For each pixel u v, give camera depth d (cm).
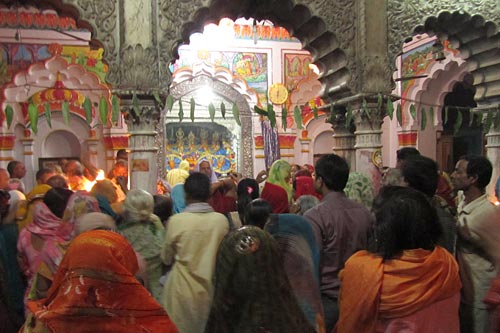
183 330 214
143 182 396
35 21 757
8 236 260
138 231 236
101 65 794
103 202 273
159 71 400
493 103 532
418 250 140
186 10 407
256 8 450
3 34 740
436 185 209
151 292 231
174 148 906
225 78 886
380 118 456
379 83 449
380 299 138
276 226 188
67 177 518
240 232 156
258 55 898
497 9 479
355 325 142
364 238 217
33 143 783
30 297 202
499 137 522
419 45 774
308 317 173
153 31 394
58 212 236
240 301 149
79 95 798
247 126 898
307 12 443
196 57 866
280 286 153
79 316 159
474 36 505
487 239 185
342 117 498
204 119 884
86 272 161
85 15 388
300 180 415
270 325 148
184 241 219
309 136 925
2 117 719
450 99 853
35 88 768
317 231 211
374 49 449
